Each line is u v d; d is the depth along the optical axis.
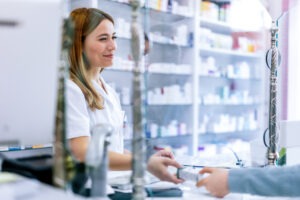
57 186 0.66
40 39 0.64
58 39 0.66
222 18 4.01
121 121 1.26
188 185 0.98
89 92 1.14
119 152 1.06
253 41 4.30
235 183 0.81
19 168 0.74
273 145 1.23
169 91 3.51
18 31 0.62
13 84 0.62
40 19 0.64
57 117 0.67
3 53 0.61
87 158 0.71
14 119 0.63
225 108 4.43
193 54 3.70
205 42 3.87
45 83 0.65
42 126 0.66
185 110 3.79
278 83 1.31
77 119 1.01
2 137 0.63
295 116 1.88
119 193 0.90
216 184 0.84
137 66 0.72
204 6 3.81
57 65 0.66
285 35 2.45
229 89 4.41
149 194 0.89
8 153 0.77
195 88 3.73
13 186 0.65
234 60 4.51
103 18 1.17
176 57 3.66
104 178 0.72
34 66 0.64
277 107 1.28
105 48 1.18
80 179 0.69
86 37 1.13
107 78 3.01
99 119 1.14
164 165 1.00
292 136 1.28
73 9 1.18
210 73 3.98
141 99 0.71
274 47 1.31
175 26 3.64
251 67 4.42
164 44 3.51
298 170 0.78
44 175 0.71
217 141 4.18
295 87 2.51
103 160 0.72
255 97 4.33
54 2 0.65
